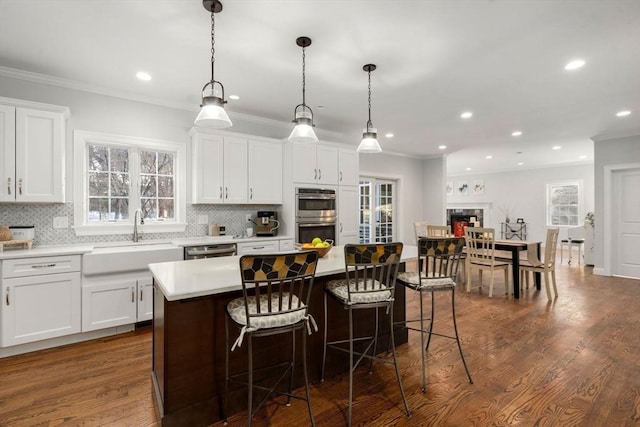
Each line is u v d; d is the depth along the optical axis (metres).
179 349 1.76
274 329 1.66
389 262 2.01
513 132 5.40
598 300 4.16
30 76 3.10
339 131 5.36
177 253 3.38
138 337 3.01
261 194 4.35
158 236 3.85
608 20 2.22
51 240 3.26
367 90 3.54
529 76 3.15
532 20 2.23
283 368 2.12
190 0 2.04
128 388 2.16
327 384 2.24
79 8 2.12
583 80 3.25
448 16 2.19
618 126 4.98
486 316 3.56
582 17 2.19
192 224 4.08
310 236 4.57
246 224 4.52
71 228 3.36
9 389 2.14
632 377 2.28
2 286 2.55
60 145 3.03
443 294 4.50
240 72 3.09
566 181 8.93
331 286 2.20
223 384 1.89
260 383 2.03
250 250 3.94
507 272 4.49
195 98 3.77
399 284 2.83
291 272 1.65
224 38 2.49
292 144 4.43
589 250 6.61
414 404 1.99
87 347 2.79
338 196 4.90
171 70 3.05
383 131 5.36
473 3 2.05
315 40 2.51
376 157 6.95
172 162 4.02
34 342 2.71
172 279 1.84
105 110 3.52
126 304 3.08
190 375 1.79
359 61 2.85
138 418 1.86
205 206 4.18
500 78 3.21
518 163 8.88
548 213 9.33
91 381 2.25
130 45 2.60
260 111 4.30
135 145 3.71
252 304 1.82
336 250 3.08
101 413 1.90
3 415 1.88
